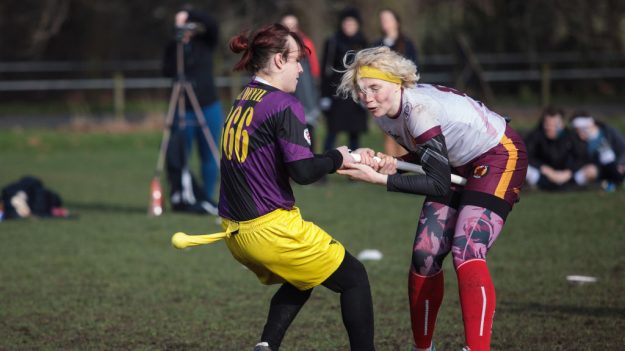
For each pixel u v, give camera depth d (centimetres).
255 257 1120
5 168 4262
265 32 1135
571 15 7994
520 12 8238
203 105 2858
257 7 7556
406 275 1923
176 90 2836
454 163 1248
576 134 3116
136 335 1493
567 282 1809
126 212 2920
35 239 2419
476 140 1215
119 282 1902
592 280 1812
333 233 2433
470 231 1194
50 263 2105
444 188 1177
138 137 5500
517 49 8288
